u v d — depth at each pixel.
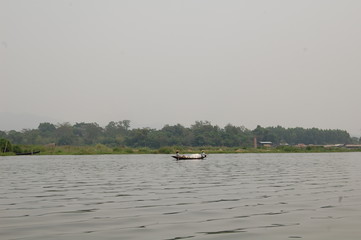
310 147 168.00
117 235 13.88
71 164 66.50
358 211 18.31
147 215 17.56
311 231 14.40
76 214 17.88
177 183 32.34
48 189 28.41
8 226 15.35
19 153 114.31
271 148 166.12
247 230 14.59
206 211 18.48
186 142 199.12
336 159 88.31
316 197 23.14
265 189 27.48
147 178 37.66
